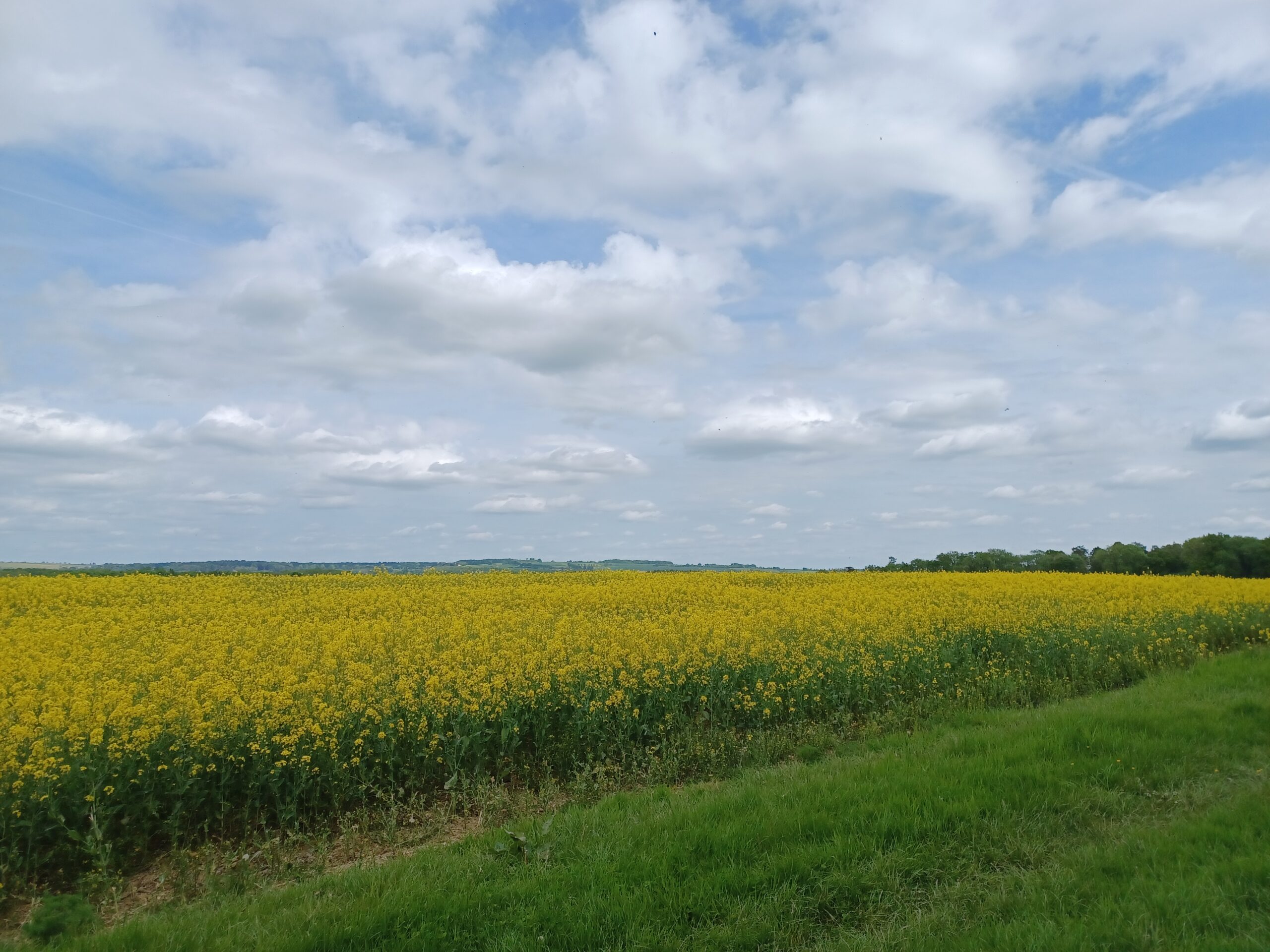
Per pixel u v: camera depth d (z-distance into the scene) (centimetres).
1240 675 1234
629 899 543
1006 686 1259
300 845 823
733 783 850
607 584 2483
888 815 655
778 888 559
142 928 551
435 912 539
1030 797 699
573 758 992
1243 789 718
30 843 732
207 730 856
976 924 510
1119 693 1190
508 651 1179
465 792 901
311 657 1223
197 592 2236
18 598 1948
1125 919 494
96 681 1112
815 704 1178
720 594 2158
